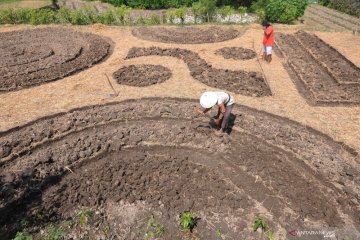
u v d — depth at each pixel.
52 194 6.27
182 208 6.08
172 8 25.83
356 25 20.09
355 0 23.92
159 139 7.89
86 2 29.00
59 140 7.94
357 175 6.75
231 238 5.57
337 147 7.76
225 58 13.06
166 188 6.52
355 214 5.95
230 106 7.41
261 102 9.62
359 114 9.04
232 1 24.28
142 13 23.81
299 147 7.59
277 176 6.80
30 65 12.15
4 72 11.48
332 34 16.80
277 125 8.46
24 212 5.88
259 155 7.39
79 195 6.32
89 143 7.63
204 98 6.71
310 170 7.00
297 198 6.26
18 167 6.78
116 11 18.84
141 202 6.23
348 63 12.76
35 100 9.60
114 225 5.82
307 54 13.98
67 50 13.95
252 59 13.03
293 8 19.12
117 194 6.36
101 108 9.21
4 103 9.38
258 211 6.06
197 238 5.56
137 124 8.59
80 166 7.11
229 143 7.81
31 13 18.53
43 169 6.71
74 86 10.49
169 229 5.71
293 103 9.60
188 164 7.20
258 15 20.41
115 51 13.88
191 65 12.17
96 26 17.50
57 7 26.11
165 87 10.46
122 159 7.32
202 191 6.47
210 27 17.95
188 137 7.93
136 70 11.76
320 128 8.33
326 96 9.83
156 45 14.66
